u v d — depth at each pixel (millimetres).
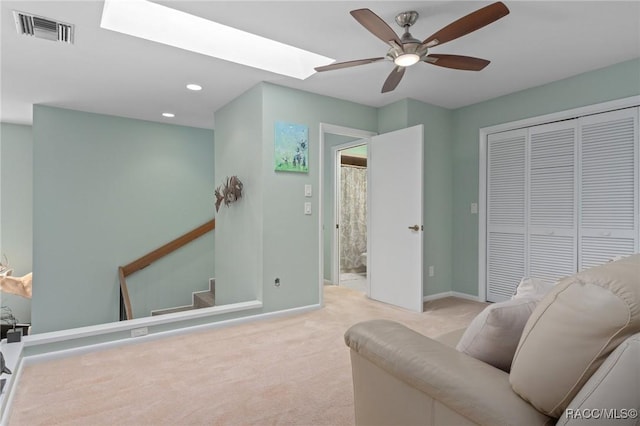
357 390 1311
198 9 2164
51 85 3404
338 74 3193
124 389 2039
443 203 4230
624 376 631
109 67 2977
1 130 4754
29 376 2207
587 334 690
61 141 4227
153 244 4891
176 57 2799
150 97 3793
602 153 3080
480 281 4020
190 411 1812
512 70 3121
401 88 3578
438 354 1040
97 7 2119
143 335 2820
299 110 3596
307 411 1811
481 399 831
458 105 4164
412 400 1053
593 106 3115
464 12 2227
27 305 4863
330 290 4750
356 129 4047
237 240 3824
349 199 6141
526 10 2184
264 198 3383
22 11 2143
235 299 3855
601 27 2391
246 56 2967
